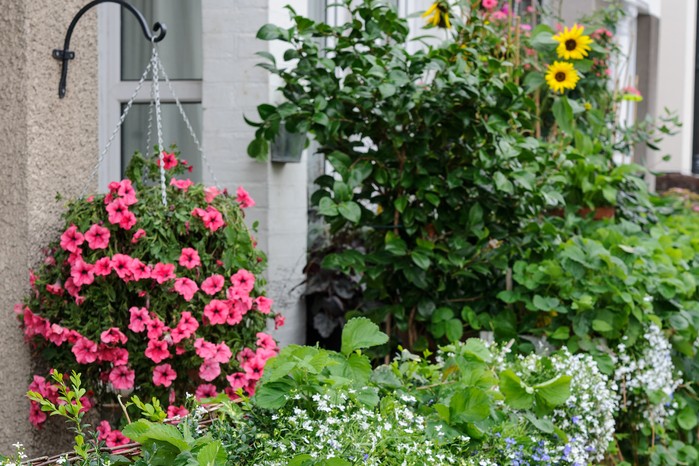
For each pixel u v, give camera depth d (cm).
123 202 391
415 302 537
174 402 400
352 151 530
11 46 411
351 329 332
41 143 418
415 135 523
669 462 532
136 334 393
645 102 1202
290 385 300
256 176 561
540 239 541
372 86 498
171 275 388
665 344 516
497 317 523
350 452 292
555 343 508
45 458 284
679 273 589
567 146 660
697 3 1503
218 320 395
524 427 379
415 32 774
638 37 1200
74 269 387
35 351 408
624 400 502
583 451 412
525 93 534
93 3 423
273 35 497
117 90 602
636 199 680
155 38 420
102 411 417
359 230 605
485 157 510
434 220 536
